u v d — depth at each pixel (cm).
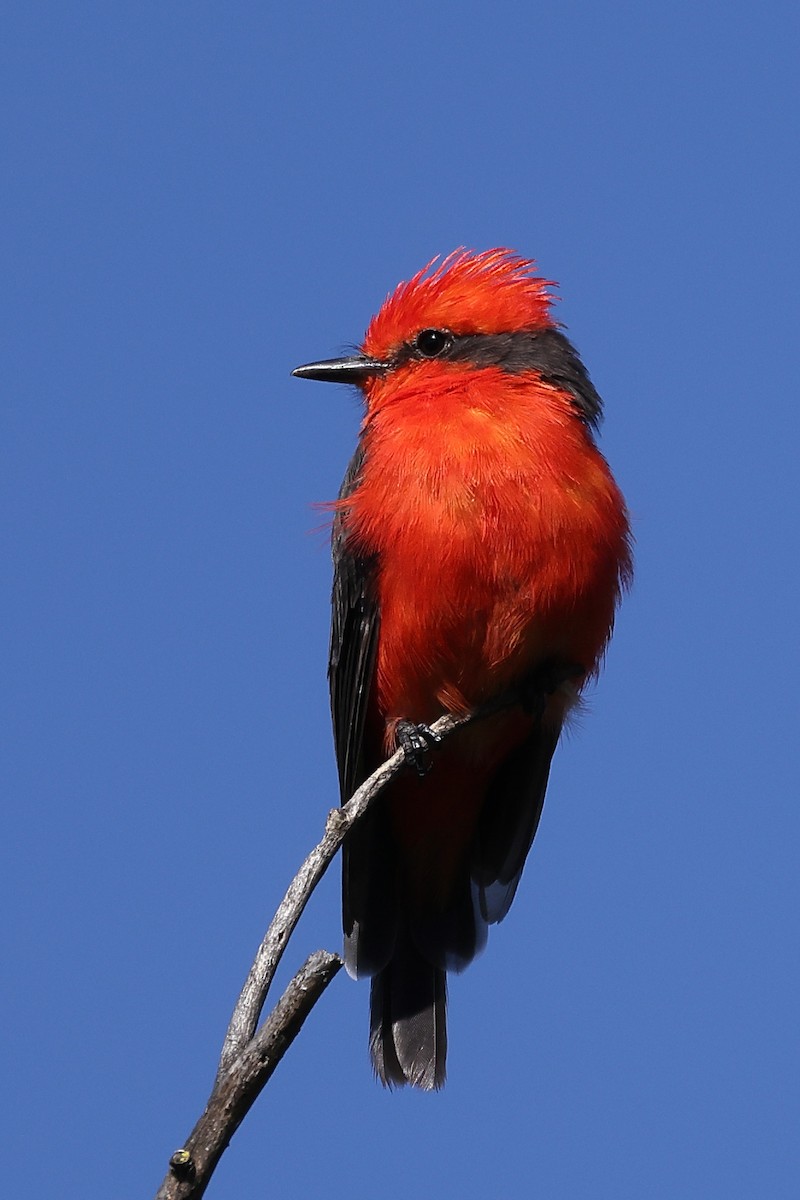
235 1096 674
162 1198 659
